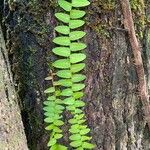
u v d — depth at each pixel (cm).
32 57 46
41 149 50
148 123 48
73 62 44
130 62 46
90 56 45
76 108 45
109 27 44
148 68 47
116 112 48
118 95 47
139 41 46
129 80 47
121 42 45
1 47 42
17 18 45
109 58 46
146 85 48
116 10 44
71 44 44
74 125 46
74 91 45
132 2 44
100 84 46
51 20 44
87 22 44
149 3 45
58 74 44
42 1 44
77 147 46
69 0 43
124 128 49
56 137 46
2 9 46
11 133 40
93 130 48
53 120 45
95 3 43
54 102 45
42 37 45
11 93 42
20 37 46
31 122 49
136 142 50
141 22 45
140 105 48
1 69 41
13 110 41
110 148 49
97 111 47
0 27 43
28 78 47
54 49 44
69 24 43
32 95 48
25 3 44
